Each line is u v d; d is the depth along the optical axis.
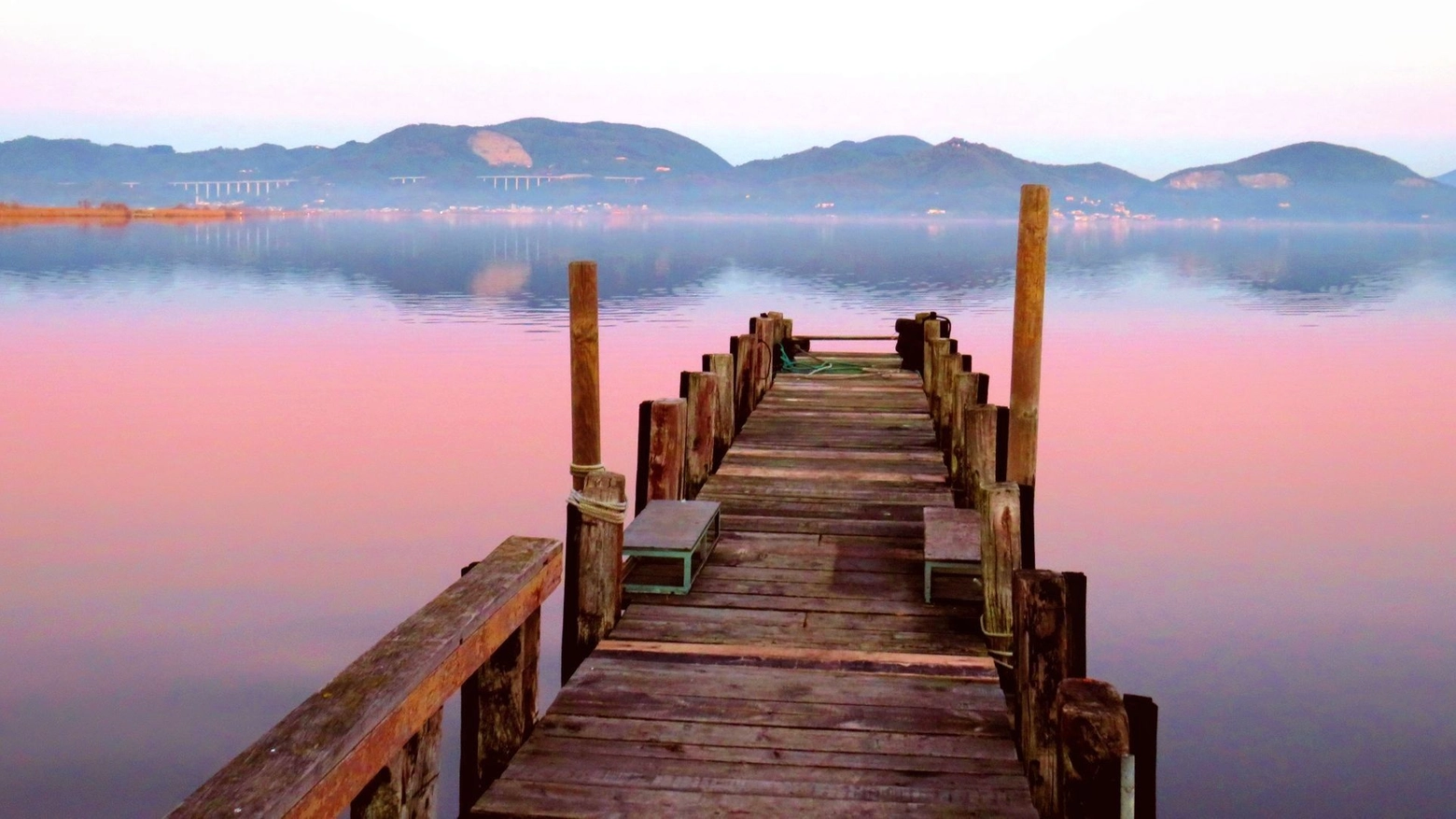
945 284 69.81
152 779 9.37
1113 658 12.35
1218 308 55.22
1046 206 9.26
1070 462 22.55
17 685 11.21
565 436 24.23
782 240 165.00
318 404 27.38
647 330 43.00
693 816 4.91
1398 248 154.88
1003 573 6.99
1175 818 8.81
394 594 14.10
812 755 5.51
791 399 17.62
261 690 11.17
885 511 10.59
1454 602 14.24
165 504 18.27
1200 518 18.34
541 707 10.55
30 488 19.16
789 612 7.77
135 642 12.40
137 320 44.16
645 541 8.05
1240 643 12.78
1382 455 23.16
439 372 32.53
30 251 93.12
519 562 5.08
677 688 6.30
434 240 138.88
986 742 5.66
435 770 3.99
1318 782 9.45
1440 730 10.44
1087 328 46.19
